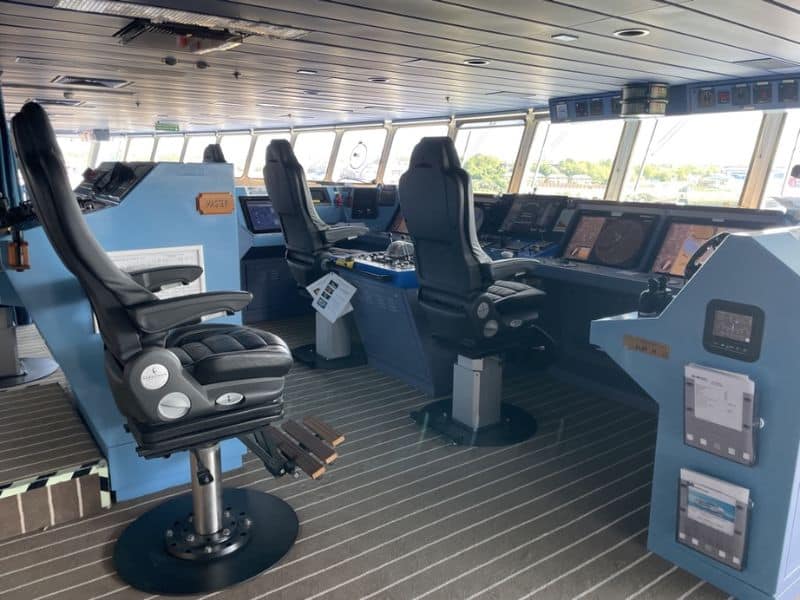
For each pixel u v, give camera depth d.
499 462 3.00
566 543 2.34
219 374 1.92
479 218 4.85
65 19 3.82
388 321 4.03
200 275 2.50
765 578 1.95
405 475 2.87
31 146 1.61
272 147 4.05
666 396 2.15
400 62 5.26
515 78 5.91
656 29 3.72
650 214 3.82
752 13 3.25
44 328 2.39
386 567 2.19
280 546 2.28
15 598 2.03
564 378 4.24
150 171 2.54
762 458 1.90
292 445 2.46
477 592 2.06
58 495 2.43
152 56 5.25
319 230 4.18
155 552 2.24
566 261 3.99
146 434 1.88
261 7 3.45
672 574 2.16
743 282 1.86
